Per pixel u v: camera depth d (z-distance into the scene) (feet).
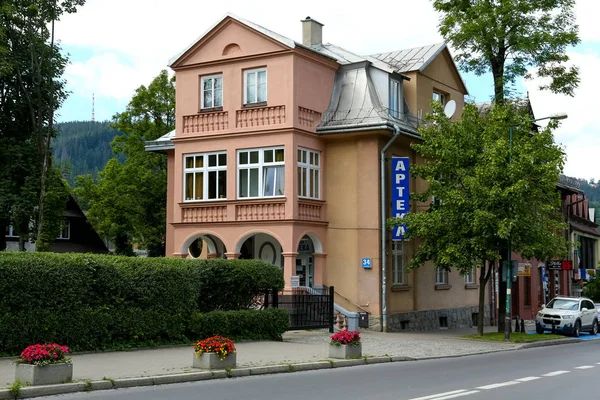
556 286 171.94
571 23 109.09
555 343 98.37
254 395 41.63
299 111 97.55
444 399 40.88
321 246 101.14
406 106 109.50
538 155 91.86
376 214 99.04
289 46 96.12
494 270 124.67
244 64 99.81
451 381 50.29
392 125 98.99
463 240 91.30
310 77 100.22
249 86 100.17
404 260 106.11
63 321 57.16
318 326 87.97
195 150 102.47
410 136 104.22
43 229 135.13
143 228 155.63
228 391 43.37
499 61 110.73
